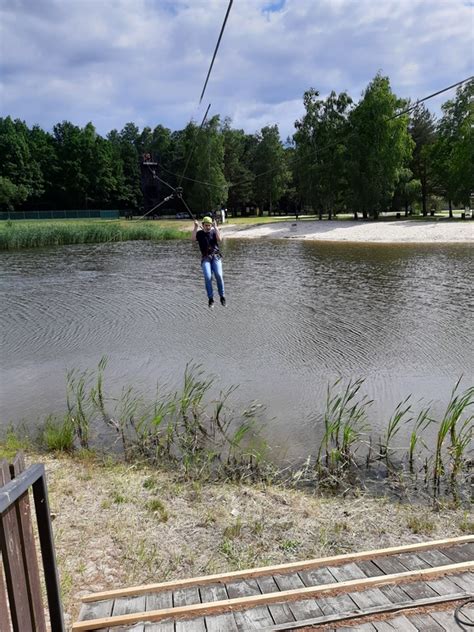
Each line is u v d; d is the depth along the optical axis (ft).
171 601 13.44
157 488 22.02
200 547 17.43
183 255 128.67
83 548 17.16
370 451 25.64
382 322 53.47
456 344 45.19
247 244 151.53
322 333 49.80
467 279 78.43
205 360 42.50
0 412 32.12
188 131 249.55
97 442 27.71
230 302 65.98
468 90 172.55
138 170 313.94
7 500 6.89
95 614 12.99
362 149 179.63
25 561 8.11
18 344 48.03
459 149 166.40
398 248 127.24
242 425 29.50
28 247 160.45
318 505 20.89
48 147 296.10
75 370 40.40
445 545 16.17
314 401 33.12
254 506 20.59
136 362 42.27
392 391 34.76
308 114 195.21
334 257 112.47
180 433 28.50
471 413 30.94
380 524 19.39
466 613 12.01
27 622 8.15
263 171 269.23
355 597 12.89
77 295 73.51
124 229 182.50
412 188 187.01
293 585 13.99
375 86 172.35
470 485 22.93
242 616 12.28
